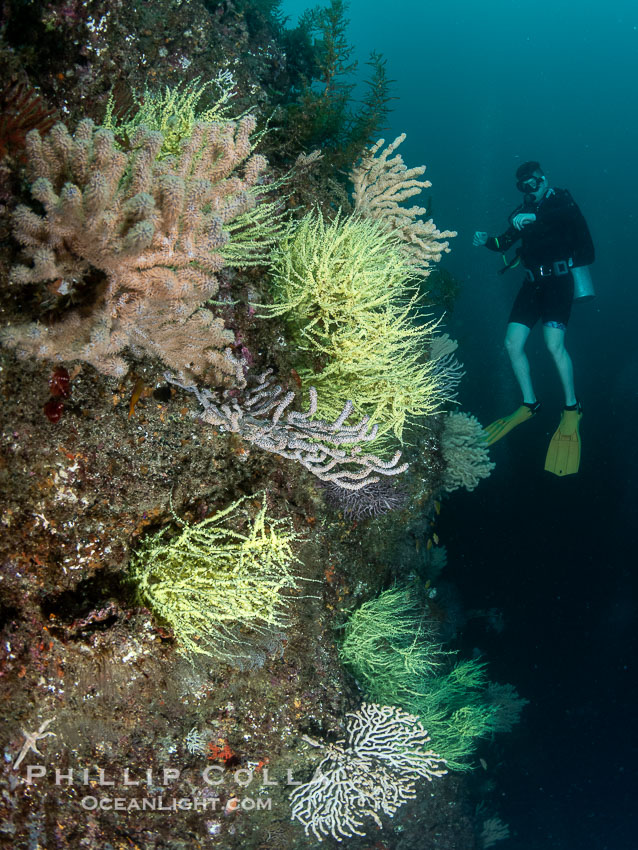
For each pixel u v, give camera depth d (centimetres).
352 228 312
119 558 253
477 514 1206
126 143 241
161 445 251
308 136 403
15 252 194
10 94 199
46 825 281
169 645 256
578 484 1326
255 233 268
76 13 258
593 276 2544
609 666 1125
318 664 341
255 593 262
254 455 291
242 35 413
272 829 353
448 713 557
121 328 194
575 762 1014
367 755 350
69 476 229
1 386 204
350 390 324
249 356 279
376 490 393
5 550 224
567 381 844
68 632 236
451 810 527
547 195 843
